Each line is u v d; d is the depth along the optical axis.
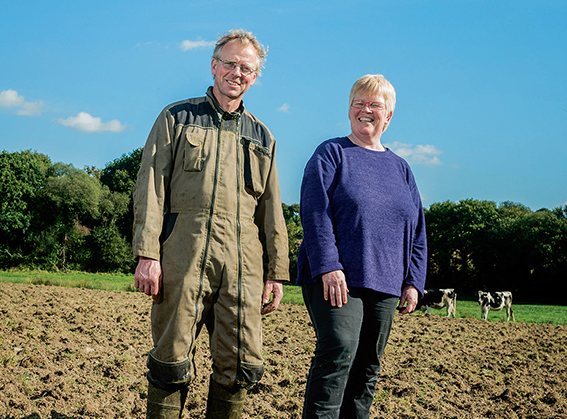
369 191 2.86
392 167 3.06
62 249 48.69
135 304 12.12
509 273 47.41
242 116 2.82
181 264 2.50
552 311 27.73
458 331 11.26
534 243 44.94
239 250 2.63
